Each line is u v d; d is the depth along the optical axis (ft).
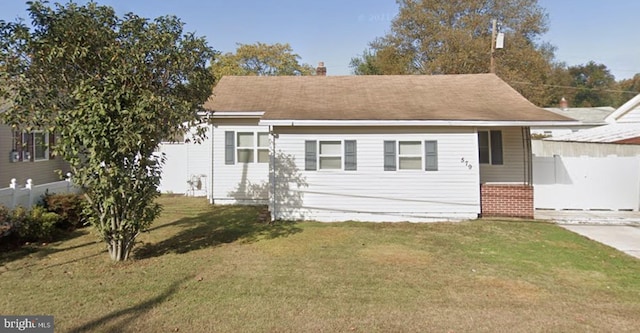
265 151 39.22
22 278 16.48
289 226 28.81
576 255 20.79
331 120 29.96
